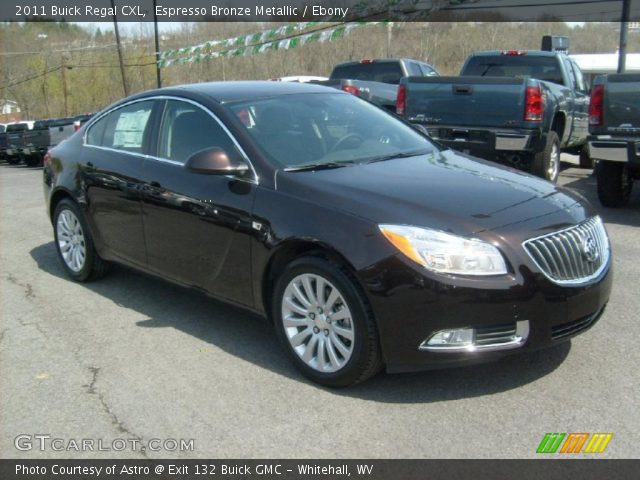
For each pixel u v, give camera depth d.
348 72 13.83
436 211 3.64
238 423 3.53
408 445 3.27
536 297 3.51
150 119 5.15
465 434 3.34
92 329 4.90
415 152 4.80
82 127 6.08
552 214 3.79
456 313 3.43
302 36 14.48
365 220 3.65
